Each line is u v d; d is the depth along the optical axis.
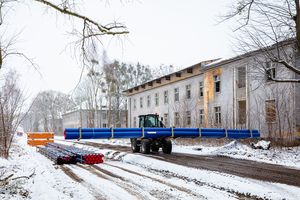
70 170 11.30
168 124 33.72
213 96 25.70
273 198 6.80
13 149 18.19
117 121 50.69
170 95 33.91
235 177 9.13
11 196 6.13
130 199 6.77
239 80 23.00
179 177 9.71
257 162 13.00
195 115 28.52
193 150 18.45
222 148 17.31
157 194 7.22
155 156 15.31
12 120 13.10
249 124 21.16
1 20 4.36
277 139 17.52
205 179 9.09
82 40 4.20
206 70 26.67
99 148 21.36
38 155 17.27
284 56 10.70
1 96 12.50
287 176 9.38
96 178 9.46
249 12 9.70
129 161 14.44
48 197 6.42
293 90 17.69
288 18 9.42
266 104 19.83
